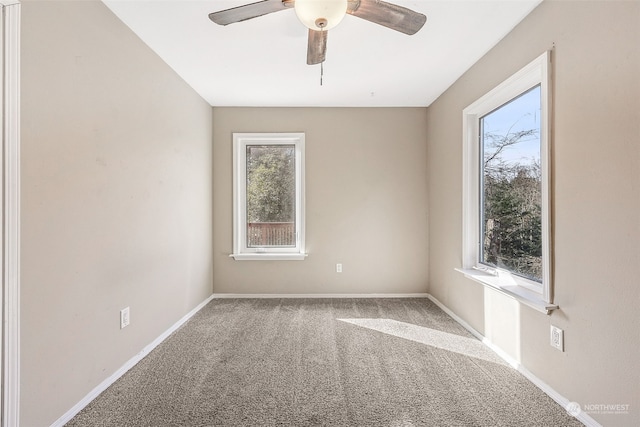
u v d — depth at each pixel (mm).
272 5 1615
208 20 2078
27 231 1407
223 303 3588
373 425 1591
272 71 2852
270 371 2102
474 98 2715
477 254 2852
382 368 2141
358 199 3852
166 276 2660
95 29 1821
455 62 2688
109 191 1938
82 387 1724
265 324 2947
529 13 1995
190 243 3154
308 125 3828
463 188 2895
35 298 1449
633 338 1345
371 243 3855
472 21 2098
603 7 1466
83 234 1732
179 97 2912
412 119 3852
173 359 2268
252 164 3904
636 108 1321
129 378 2014
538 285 2053
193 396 1824
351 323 2977
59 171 1574
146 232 2354
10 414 1341
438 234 3529
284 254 3793
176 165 2854
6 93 1315
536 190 2115
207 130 3635
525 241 2232
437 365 2182
